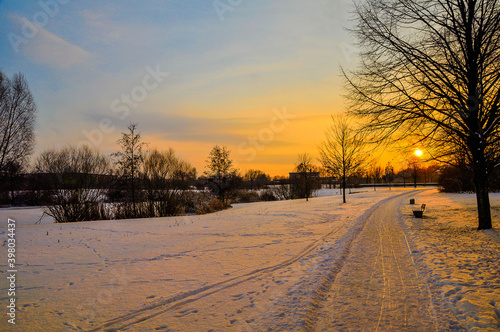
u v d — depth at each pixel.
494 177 31.94
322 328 4.36
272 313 4.88
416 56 10.88
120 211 23.73
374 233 12.58
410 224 14.55
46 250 9.81
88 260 8.48
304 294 5.68
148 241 11.41
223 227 15.31
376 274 6.92
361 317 4.71
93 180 22.42
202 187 35.72
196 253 9.31
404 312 4.86
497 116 10.86
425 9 10.95
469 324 4.30
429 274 6.71
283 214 21.72
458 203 24.56
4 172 29.36
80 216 21.55
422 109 11.32
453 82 11.23
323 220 17.78
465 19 10.64
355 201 33.25
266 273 7.13
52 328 4.47
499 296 5.28
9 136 27.44
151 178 25.02
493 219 13.75
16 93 27.64
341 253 9.03
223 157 34.06
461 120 11.64
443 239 10.40
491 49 10.48
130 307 5.21
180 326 4.49
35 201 32.56
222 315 4.84
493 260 7.54
